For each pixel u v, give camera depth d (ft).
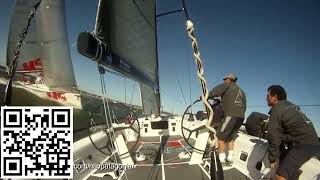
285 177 11.10
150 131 24.77
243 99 17.51
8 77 8.89
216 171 10.50
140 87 24.67
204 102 10.38
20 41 8.84
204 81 10.32
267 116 18.90
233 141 17.49
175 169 16.92
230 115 16.92
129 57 14.61
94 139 18.49
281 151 12.27
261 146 16.15
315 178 11.37
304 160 10.94
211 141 10.68
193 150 17.81
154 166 17.52
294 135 11.45
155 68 18.06
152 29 16.99
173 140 23.53
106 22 12.61
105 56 11.83
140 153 19.15
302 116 11.43
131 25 14.79
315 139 11.32
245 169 16.43
